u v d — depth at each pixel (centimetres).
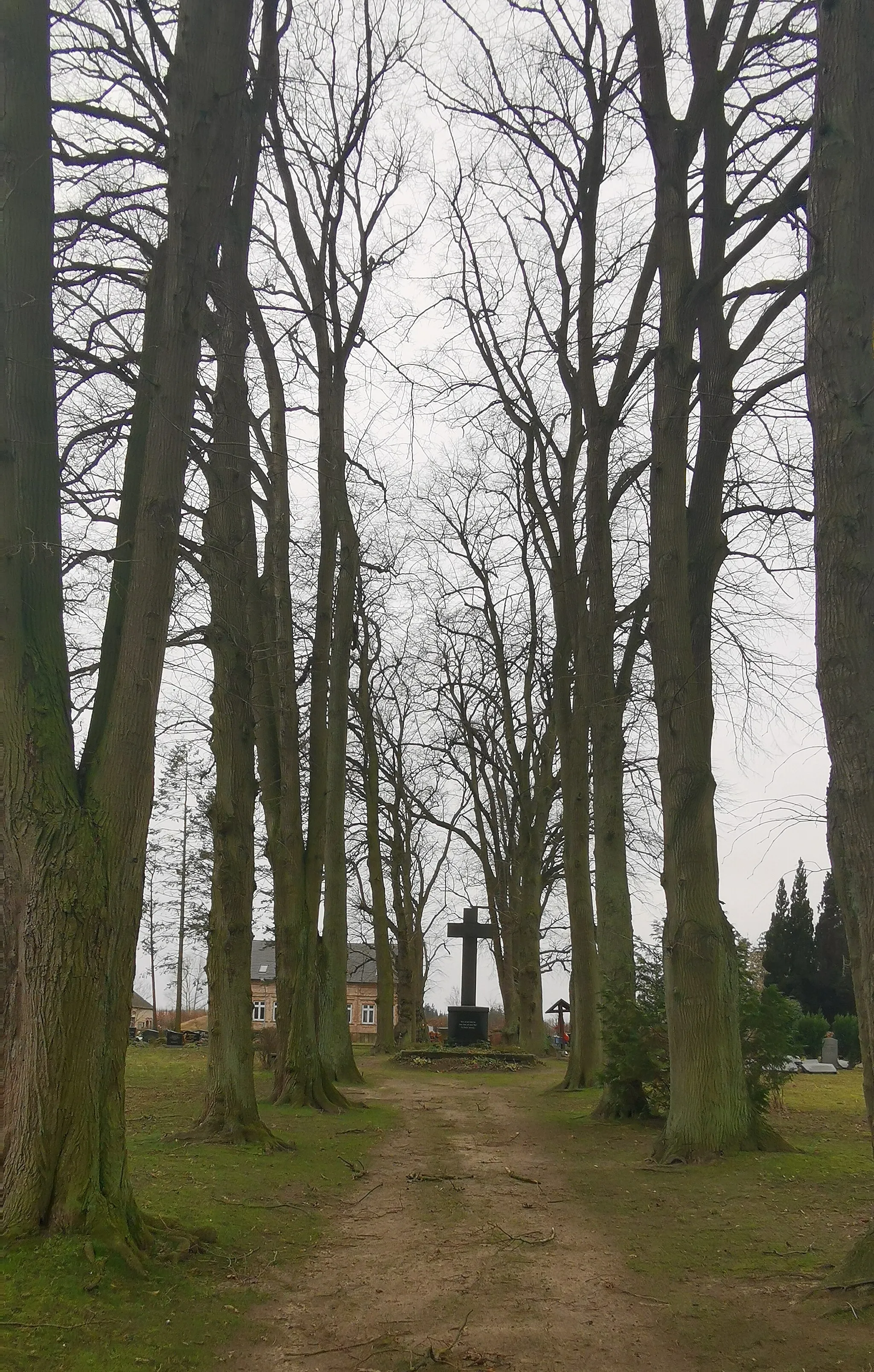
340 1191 968
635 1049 1436
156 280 820
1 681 673
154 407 746
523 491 2584
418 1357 547
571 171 1773
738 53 1212
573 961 2005
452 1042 3212
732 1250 741
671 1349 556
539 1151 1212
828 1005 3481
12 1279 587
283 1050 1619
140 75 1190
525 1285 671
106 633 734
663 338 1255
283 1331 586
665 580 1215
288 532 1600
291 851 1633
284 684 1605
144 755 697
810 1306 606
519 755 3300
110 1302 588
